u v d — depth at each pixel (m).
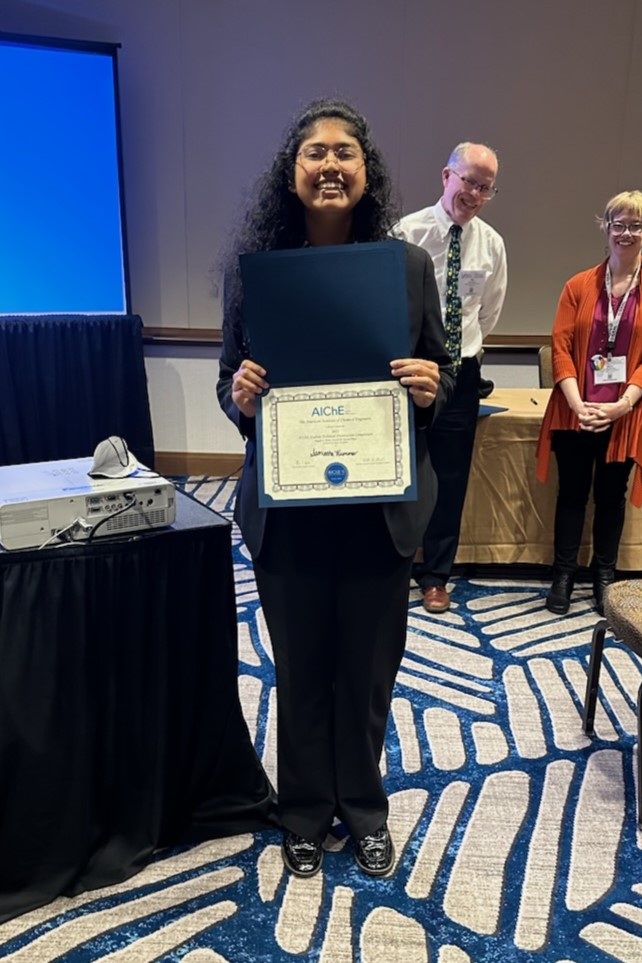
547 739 2.09
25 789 1.49
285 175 1.33
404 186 4.16
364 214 1.36
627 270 2.63
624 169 4.11
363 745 1.56
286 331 1.28
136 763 1.60
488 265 2.72
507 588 3.13
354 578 1.44
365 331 1.28
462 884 1.58
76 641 1.47
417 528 1.41
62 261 4.00
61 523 1.45
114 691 1.53
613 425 2.68
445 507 2.86
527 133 4.07
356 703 1.52
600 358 2.66
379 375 1.30
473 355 2.74
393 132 4.09
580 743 2.08
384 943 1.43
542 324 4.35
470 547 3.18
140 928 1.46
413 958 1.40
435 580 2.93
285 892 1.56
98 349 4.07
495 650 2.59
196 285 4.36
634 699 2.29
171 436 4.58
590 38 3.93
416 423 1.39
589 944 1.44
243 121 4.13
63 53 3.76
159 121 4.15
